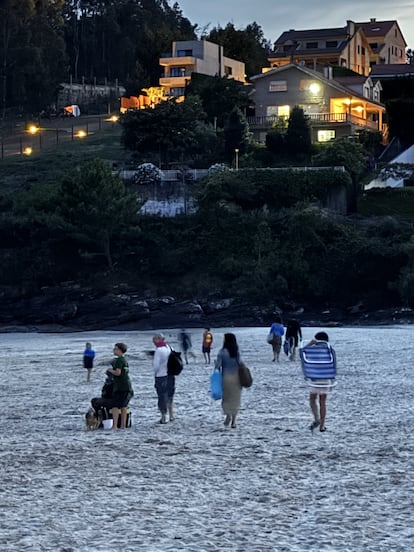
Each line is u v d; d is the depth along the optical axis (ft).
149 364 157.17
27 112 607.37
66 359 171.63
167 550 42.52
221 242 317.63
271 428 79.10
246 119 379.76
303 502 51.55
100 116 558.97
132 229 319.47
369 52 551.18
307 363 76.07
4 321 303.07
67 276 318.65
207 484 56.70
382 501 51.47
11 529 46.42
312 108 398.21
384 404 94.73
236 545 43.16
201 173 339.57
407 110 370.53
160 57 493.36
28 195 347.56
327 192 325.83
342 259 301.22
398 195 333.01
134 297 303.68
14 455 68.23
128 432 79.00
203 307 295.07
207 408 94.17
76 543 43.80
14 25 638.94
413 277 280.92
